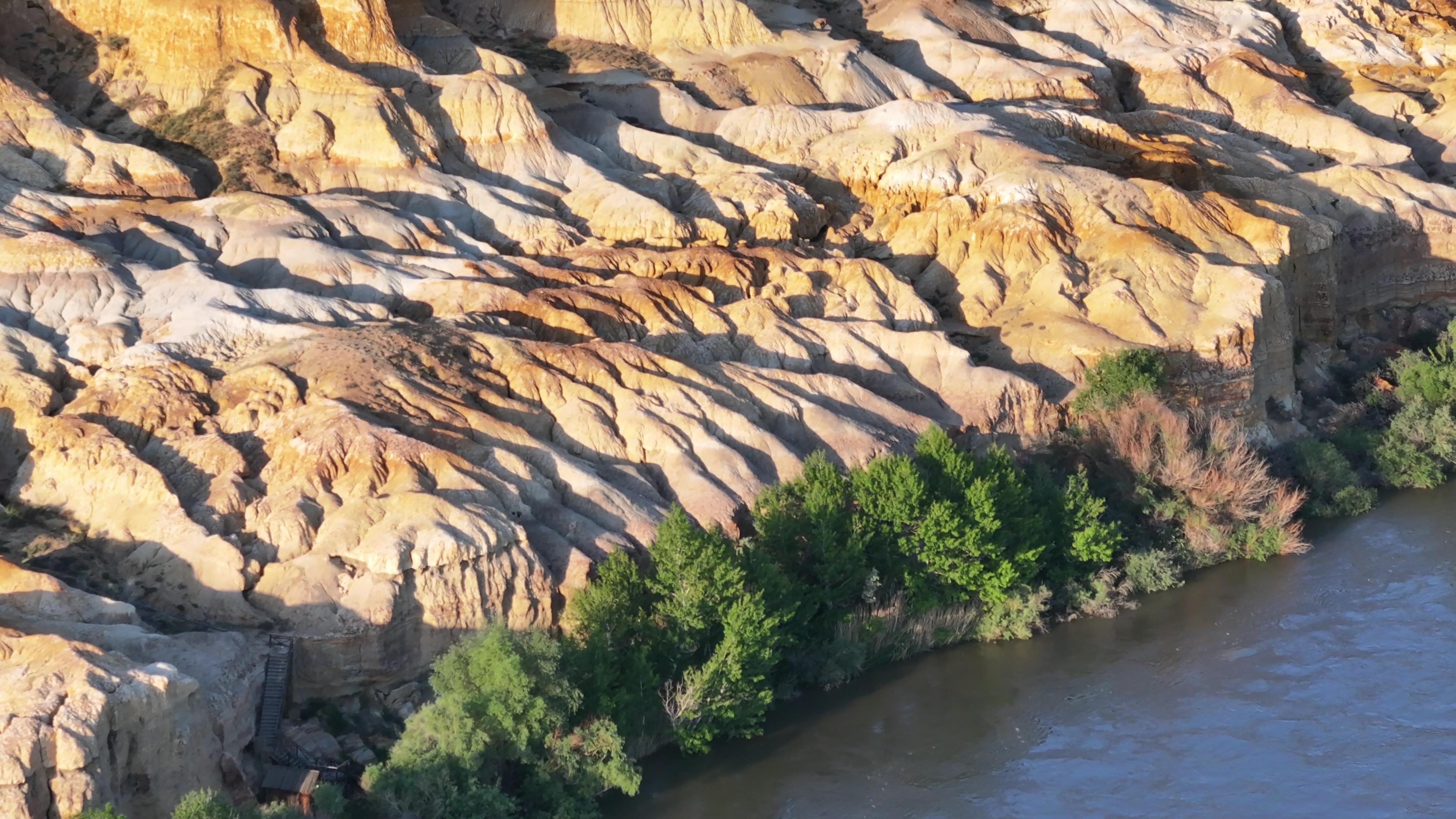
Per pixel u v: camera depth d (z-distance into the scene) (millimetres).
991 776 46906
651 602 48625
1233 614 57344
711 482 54312
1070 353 67438
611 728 44000
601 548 49875
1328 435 72062
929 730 49469
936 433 57062
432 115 75250
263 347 55250
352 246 65438
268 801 41281
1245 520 62844
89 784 36438
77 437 49656
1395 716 49844
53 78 72562
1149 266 72125
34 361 52875
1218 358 67875
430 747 42312
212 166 69688
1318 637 55250
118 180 66188
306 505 48062
